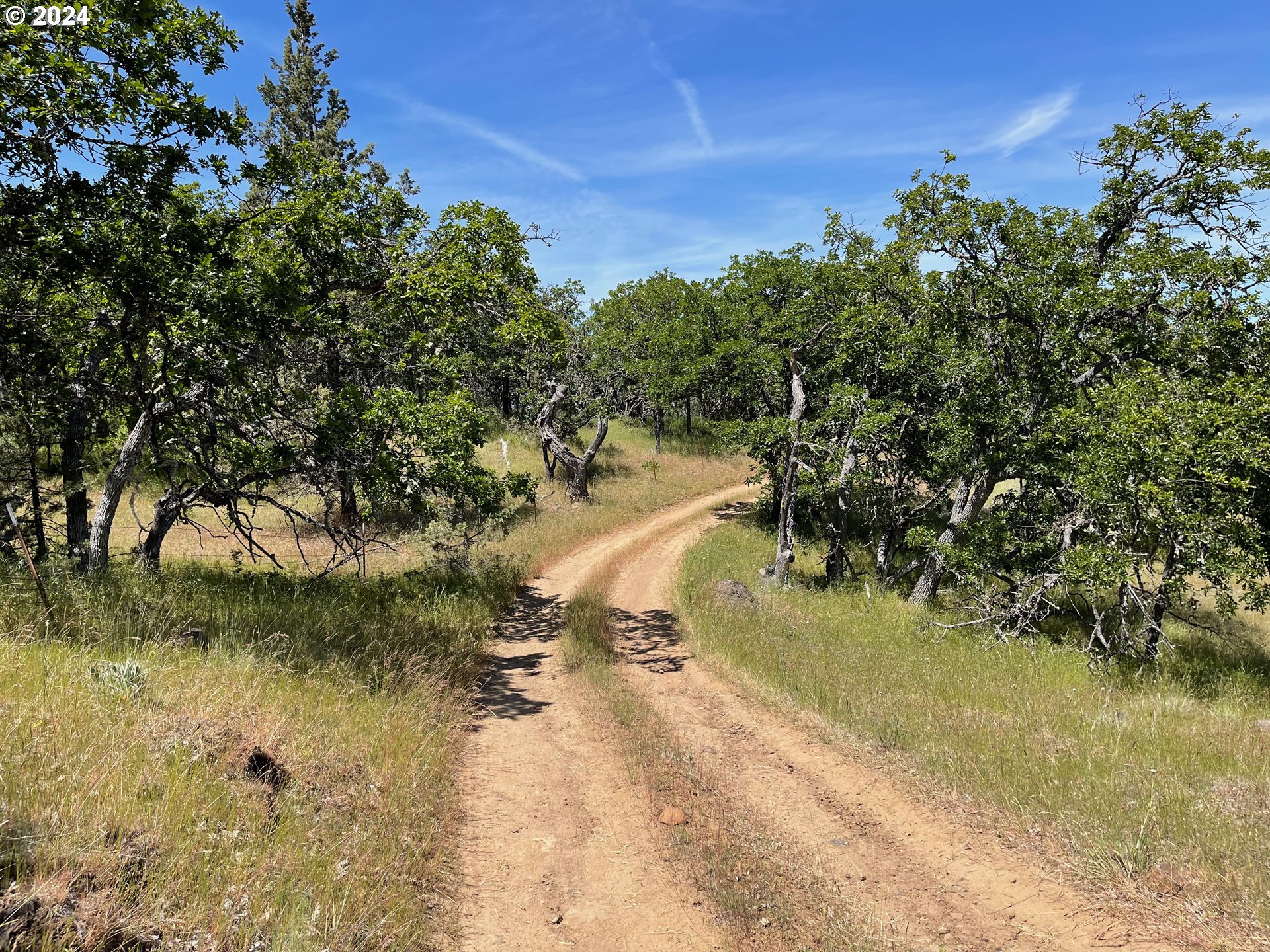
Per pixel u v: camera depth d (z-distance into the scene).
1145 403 12.39
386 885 4.90
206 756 5.25
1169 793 6.89
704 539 25.36
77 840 3.82
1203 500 11.51
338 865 4.78
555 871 5.82
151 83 8.25
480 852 6.07
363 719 7.47
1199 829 6.13
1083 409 14.34
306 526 22.88
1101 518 13.44
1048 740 8.62
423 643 11.10
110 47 7.76
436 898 5.21
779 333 23.80
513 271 12.85
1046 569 14.77
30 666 5.88
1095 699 10.75
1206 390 12.23
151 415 10.42
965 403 16.75
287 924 4.03
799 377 21.42
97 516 10.91
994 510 17.64
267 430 11.02
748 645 13.20
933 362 19.38
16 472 11.14
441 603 13.95
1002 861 5.96
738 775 7.92
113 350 9.89
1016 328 16.17
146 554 12.61
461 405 14.14
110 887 3.65
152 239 8.68
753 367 26.03
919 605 17.81
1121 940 4.84
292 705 6.99
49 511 11.98
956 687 11.19
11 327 8.91
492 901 5.35
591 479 33.62
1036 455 15.39
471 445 14.41
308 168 11.49
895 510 21.00
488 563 18.41
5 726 4.65
